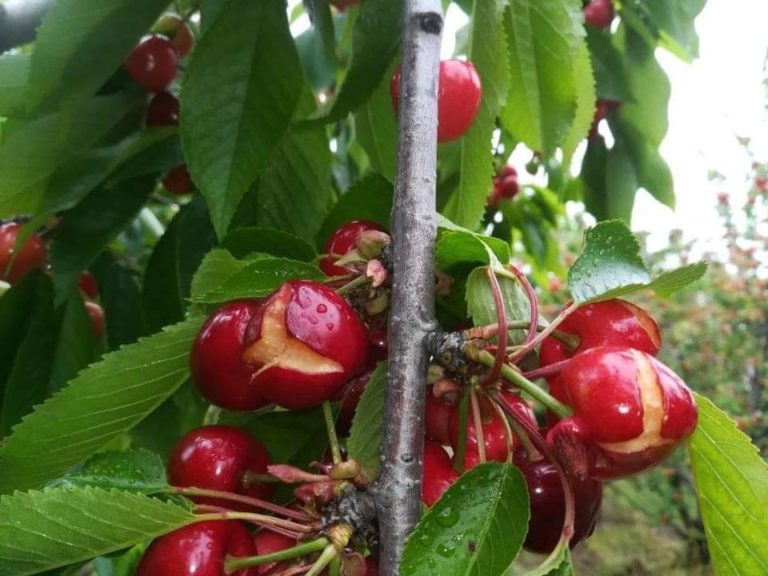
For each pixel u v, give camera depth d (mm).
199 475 140
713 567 143
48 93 191
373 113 239
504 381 133
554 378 130
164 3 192
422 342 125
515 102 230
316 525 121
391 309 128
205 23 184
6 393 246
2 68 225
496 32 192
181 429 257
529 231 475
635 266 141
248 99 184
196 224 245
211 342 140
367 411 138
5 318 257
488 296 137
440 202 286
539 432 125
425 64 139
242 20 185
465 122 180
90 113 236
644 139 339
